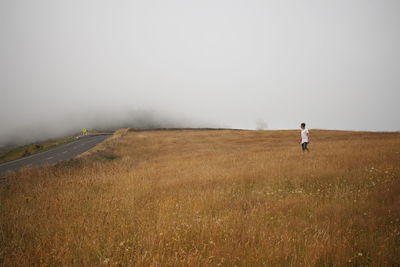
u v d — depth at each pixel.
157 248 3.57
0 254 3.47
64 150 29.67
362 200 5.16
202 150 24.23
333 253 3.18
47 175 10.46
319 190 6.40
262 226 4.24
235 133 46.22
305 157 12.52
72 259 3.39
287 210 5.12
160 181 9.42
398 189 5.50
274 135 38.38
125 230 4.26
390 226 3.83
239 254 3.29
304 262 3.02
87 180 9.56
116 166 14.63
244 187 7.63
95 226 4.51
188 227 4.18
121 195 7.24
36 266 3.23
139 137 41.28
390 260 2.95
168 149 26.95
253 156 15.48
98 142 38.12
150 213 5.28
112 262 3.17
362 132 32.66
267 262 3.07
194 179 9.16
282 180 8.05
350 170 8.35
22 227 4.53
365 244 3.38
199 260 3.13
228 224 4.34
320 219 4.53
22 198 6.96
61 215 5.28
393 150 11.36
